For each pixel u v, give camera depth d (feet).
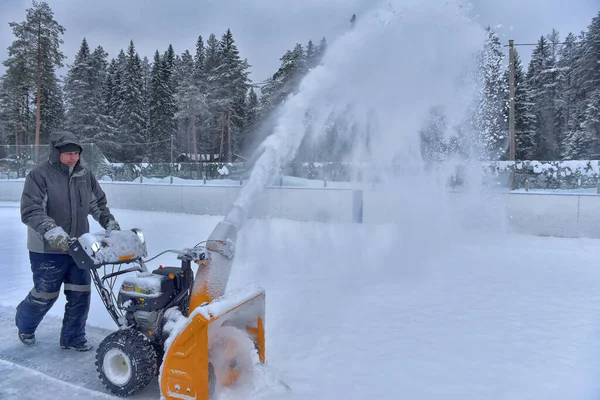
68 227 11.52
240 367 9.52
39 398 9.30
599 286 18.92
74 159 11.46
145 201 53.11
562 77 148.25
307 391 9.65
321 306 15.96
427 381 10.21
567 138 132.98
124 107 151.23
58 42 124.06
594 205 33.27
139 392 9.46
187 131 160.04
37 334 12.93
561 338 12.94
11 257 24.36
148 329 9.50
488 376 10.48
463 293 17.78
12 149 65.46
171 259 23.89
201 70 168.76
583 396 9.51
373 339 12.83
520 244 30.09
